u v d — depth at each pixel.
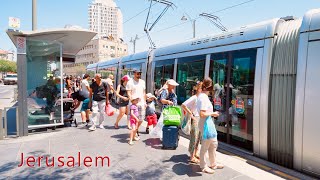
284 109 5.31
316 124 4.65
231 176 4.68
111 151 6.12
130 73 14.23
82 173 4.80
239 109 6.35
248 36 6.32
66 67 65.31
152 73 11.23
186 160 5.51
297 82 4.98
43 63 8.23
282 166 5.29
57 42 8.23
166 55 10.15
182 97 8.79
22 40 7.32
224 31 7.31
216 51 7.31
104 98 8.53
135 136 7.11
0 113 7.05
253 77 5.98
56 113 8.48
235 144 6.50
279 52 5.58
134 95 6.84
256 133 5.81
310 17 4.98
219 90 7.04
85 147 6.44
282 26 5.78
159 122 6.77
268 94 5.62
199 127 4.86
